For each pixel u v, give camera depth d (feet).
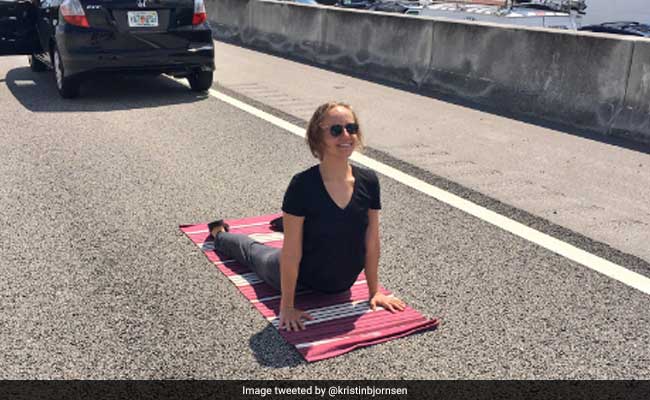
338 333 11.14
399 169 20.25
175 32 28.60
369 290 12.12
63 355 10.52
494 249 14.71
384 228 15.76
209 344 10.86
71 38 27.40
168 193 17.76
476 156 21.83
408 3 73.51
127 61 27.99
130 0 27.63
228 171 19.67
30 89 31.27
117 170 19.58
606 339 11.25
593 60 25.34
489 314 11.97
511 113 28.30
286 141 22.98
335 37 39.68
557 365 10.48
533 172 20.24
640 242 15.23
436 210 16.97
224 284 12.87
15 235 14.93
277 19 45.39
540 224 16.16
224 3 51.93
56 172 19.30
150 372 10.13
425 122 26.40
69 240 14.73
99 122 25.26
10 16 30.42
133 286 12.71
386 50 35.81
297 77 36.04
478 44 30.25
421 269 13.69
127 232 15.21
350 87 33.50
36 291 12.45
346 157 10.95
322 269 11.57
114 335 11.07
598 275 13.57
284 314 11.43
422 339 11.14
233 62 40.91
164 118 26.02
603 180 19.62
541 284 13.14
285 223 11.18
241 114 26.81
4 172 19.21
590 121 25.50
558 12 48.14
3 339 10.91
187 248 14.42
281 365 10.36
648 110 23.73
